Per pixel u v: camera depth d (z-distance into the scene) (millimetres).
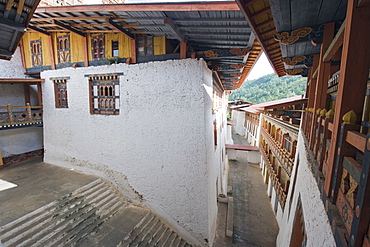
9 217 4898
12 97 9289
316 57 4871
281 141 8547
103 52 6930
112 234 5277
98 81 7098
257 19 3447
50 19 5703
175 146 6012
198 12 4129
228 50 5594
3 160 8758
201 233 5910
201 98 5527
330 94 4555
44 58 8242
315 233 2271
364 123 2057
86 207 6039
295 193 4688
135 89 6355
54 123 8305
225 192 10805
